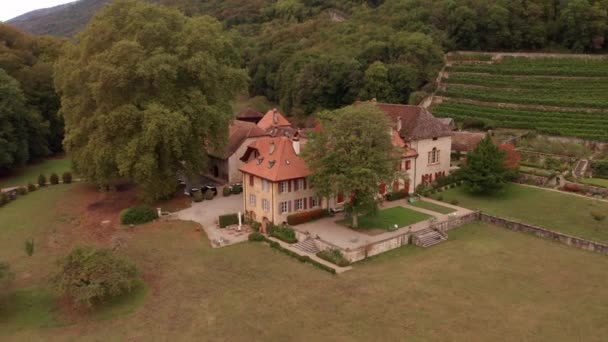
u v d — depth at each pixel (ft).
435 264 169.58
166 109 212.02
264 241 192.65
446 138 256.93
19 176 306.35
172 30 238.48
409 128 247.91
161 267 169.99
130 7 239.91
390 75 404.16
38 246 193.67
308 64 442.09
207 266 170.09
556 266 167.02
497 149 237.04
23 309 144.66
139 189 255.50
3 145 284.82
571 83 375.25
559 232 194.80
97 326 135.13
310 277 160.45
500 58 430.61
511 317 134.92
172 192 241.55
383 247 181.68
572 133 311.68
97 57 218.59
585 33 422.00
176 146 212.23
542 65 408.87
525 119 335.67
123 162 211.00
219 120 229.86
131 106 214.90
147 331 131.95
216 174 282.77
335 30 538.88
